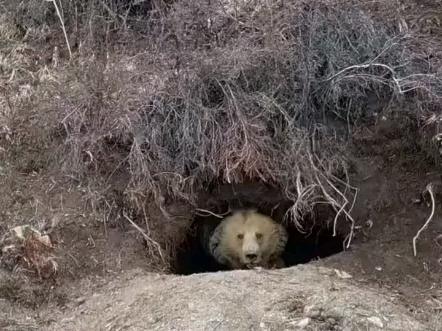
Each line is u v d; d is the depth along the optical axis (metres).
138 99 5.74
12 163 5.74
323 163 5.65
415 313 4.64
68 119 5.80
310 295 4.48
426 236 5.30
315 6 6.15
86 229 5.31
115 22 6.65
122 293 4.81
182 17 6.20
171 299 4.52
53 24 6.85
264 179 5.61
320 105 5.89
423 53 5.98
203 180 5.68
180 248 5.65
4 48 6.63
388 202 5.56
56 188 5.56
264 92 5.78
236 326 4.25
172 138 5.69
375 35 6.00
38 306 4.81
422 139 5.72
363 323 4.32
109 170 5.63
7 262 4.98
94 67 6.11
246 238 5.68
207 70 5.76
